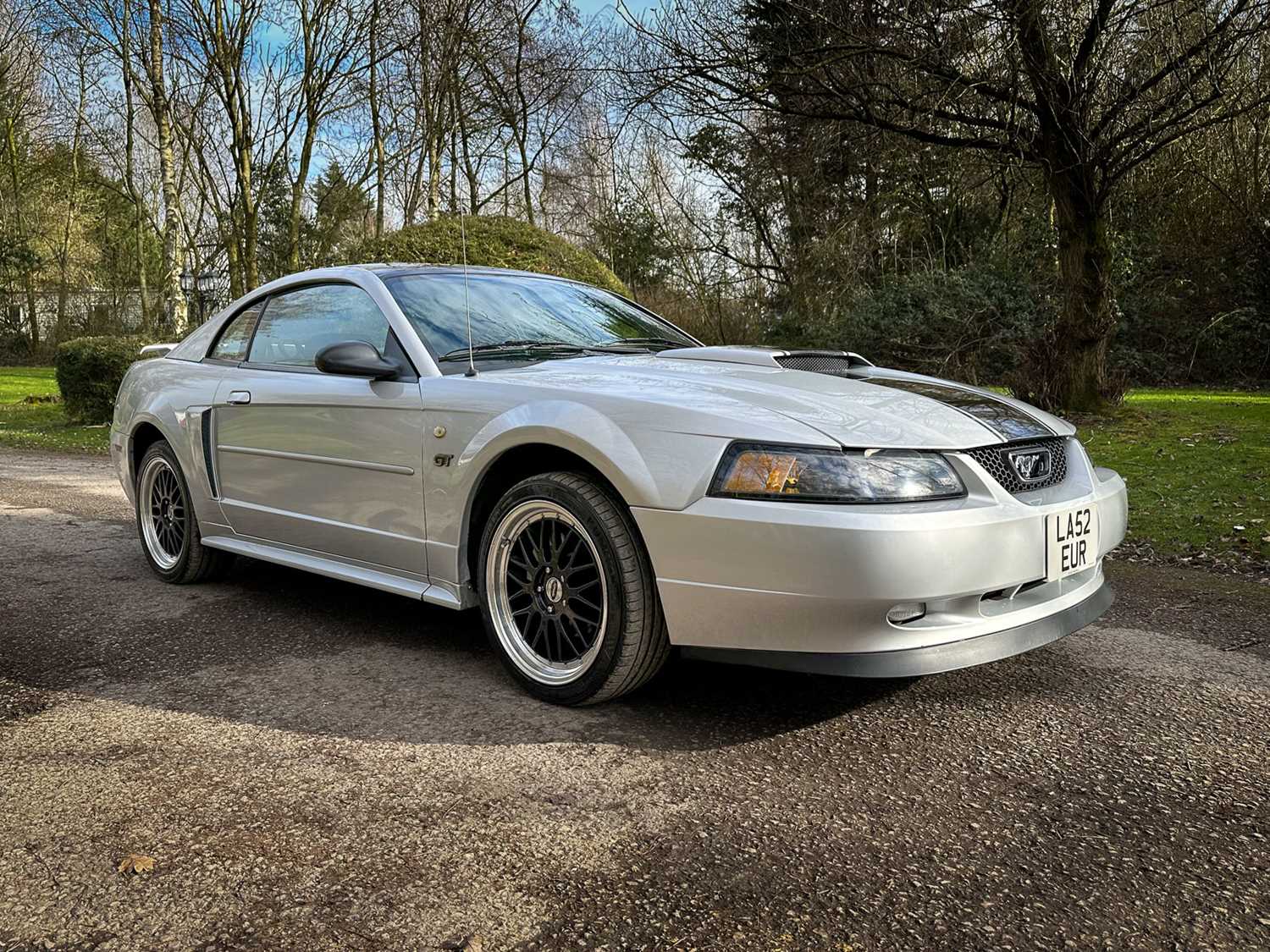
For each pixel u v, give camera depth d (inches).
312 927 64.4
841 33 368.8
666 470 94.8
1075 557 104.4
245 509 147.0
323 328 140.5
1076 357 408.2
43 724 100.3
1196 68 345.7
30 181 1277.1
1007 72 366.0
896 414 101.1
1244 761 92.2
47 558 186.2
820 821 79.7
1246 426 370.3
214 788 85.3
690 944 62.5
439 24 599.5
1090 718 103.0
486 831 77.6
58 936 63.3
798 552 88.0
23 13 900.0
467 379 116.1
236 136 571.5
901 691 111.5
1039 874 71.4
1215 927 64.6
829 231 720.3
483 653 126.4
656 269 813.9
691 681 115.3
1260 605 151.8
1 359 1291.8
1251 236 632.4
